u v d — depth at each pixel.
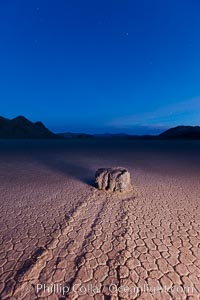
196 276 3.12
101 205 5.98
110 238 4.08
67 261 3.34
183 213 5.55
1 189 7.51
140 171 11.71
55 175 10.20
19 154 20.06
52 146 35.59
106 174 7.59
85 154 21.19
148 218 5.13
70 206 5.82
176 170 12.33
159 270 3.21
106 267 3.23
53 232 4.27
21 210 5.48
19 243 3.84
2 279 2.93
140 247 3.81
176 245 3.93
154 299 2.69
